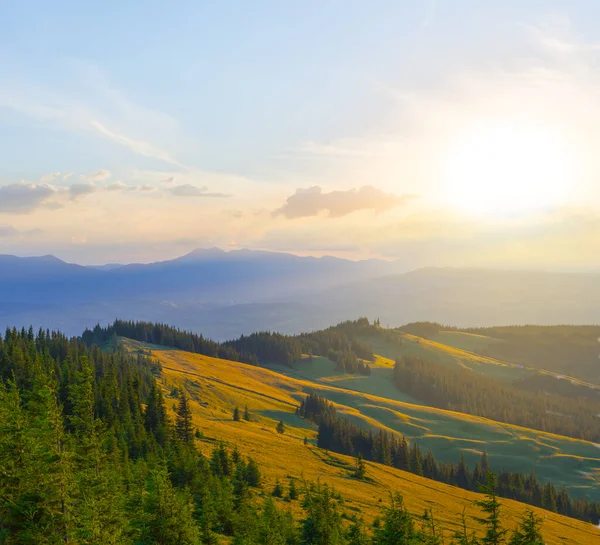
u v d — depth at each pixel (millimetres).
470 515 95562
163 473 38188
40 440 35844
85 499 34312
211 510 47625
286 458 110562
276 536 47500
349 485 98125
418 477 127125
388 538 39562
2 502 31609
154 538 34625
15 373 94500
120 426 83438
